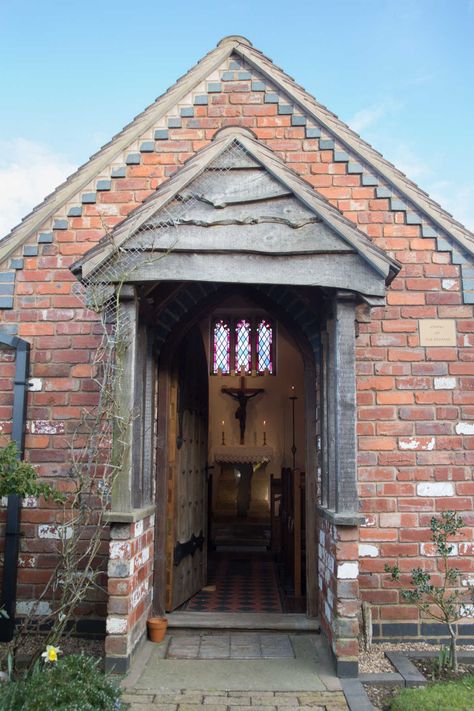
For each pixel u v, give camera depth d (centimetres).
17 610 626
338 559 520
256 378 1855
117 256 525
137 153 688
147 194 681
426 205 674
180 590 715
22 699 403
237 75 704
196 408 796
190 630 639
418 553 630
